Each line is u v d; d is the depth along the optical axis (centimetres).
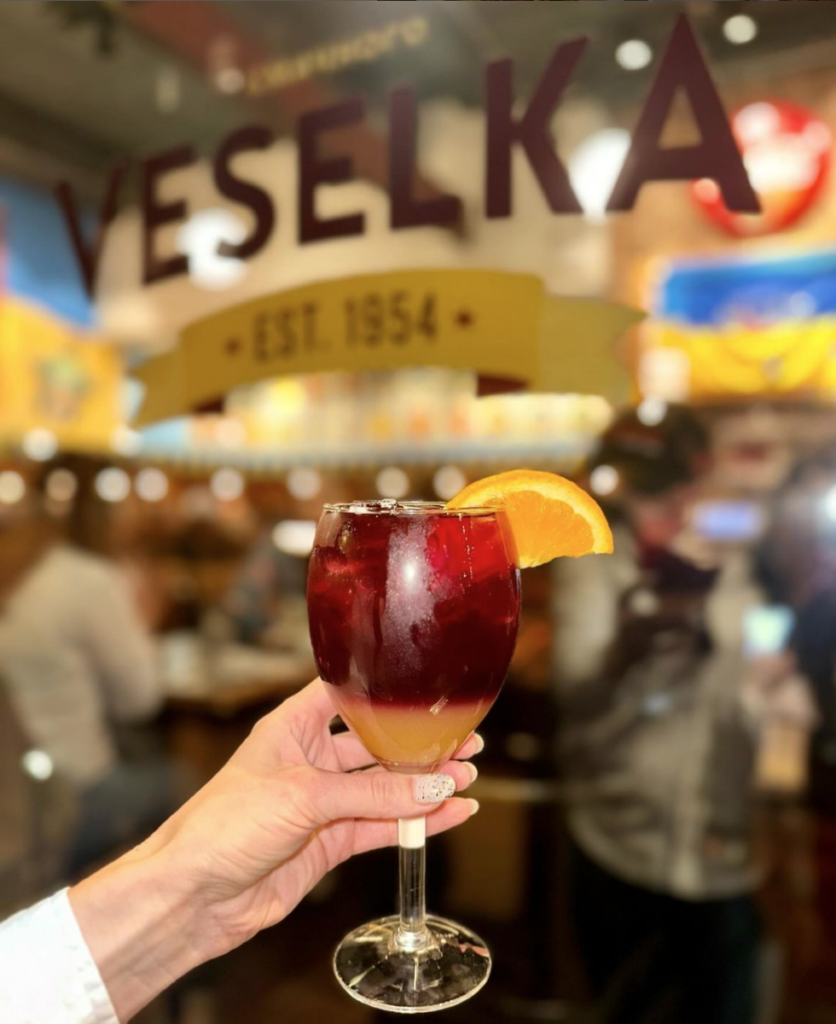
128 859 31
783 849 121
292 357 76
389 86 76
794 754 101
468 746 37
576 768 73
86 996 29
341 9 76
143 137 111
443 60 75
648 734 70
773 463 132
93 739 92
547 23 72
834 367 139
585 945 73
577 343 67
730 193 58
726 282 142
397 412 202
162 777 94
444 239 74
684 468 71
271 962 101
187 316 96
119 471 170
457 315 70
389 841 38
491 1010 76
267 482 217
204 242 83
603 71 75
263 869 30
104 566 97
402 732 29
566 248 94
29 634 89
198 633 145
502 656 30
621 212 62
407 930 33
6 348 155
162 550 184
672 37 59
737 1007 69
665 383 144
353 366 74
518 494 34
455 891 81
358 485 213
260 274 82
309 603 32
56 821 83
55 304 146
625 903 71
